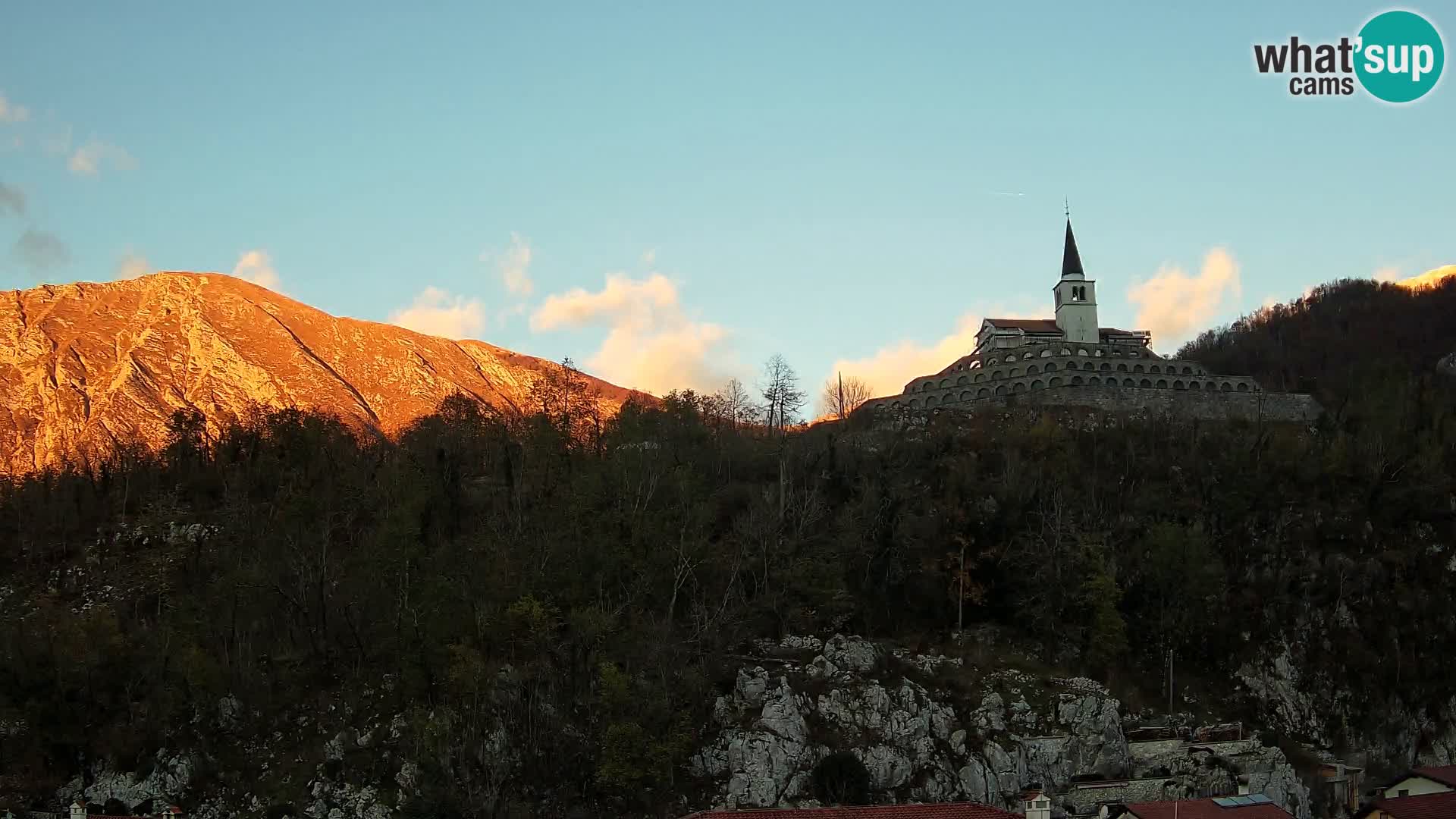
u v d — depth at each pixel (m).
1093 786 119.56
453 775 110.69
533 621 123.50
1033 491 155.75
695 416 186.75
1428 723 142.00
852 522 148.75
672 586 137.38
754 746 115.44
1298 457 173.00
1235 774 122.94
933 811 93.88
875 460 175.00
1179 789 120.62
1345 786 130.88
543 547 137.38
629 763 111.12
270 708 125.62
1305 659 146.00
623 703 116.00
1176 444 192.25
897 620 144.25
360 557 139.12
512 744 115.56
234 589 134.50
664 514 144.00
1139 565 150.12
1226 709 140.62
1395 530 158.62
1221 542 158.62
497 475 172.25
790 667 128.75
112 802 115.31
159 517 172.00
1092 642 139.38
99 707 123.12
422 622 127.50
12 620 142.88
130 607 148.88
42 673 121.94
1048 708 127.44
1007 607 146.75
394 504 151.00
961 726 123.75
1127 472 175.75
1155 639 145.88
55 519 171.38
